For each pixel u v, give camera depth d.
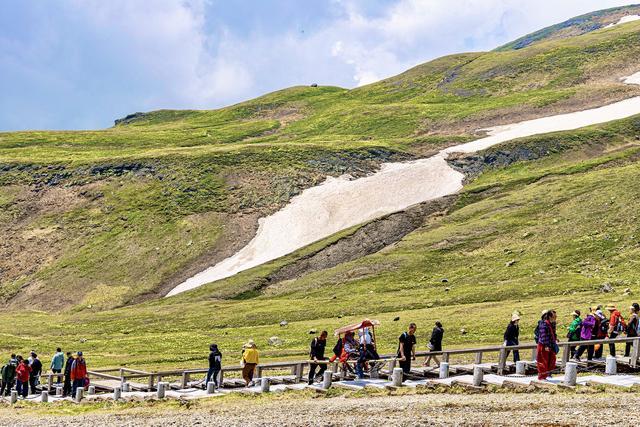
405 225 120.25
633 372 32.94
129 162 161.25
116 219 139.50
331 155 160.00
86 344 75.94
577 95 193.12
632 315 36.31
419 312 74.12
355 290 93.12
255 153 163.00
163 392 38.19
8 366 47.31
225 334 75.69
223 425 27.56
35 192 153.75
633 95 185.75
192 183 149.62
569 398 27.06
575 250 91.19
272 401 33.44
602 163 133.25
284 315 82.94
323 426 25.48
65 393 44.25
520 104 194.50
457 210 123.81
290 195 142.25
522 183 130.62
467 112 197.62
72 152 186.38
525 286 79.69
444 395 30.75
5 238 138.12
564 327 58.06
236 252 123.06
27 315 104.38
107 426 30.11
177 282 115.94
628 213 98.25
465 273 93.06
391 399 30.70
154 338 76.56
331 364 39.84
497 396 29.05
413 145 170.50
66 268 125.62
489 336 59.47
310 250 114.69
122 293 114.88
